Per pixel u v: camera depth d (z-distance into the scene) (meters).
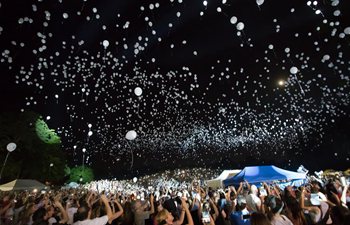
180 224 4.27
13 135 23.05
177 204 6.18
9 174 21.81
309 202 4.87
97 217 4.07
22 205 7.09
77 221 3.90
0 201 8.30
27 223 5.18
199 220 5.51
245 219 4.66
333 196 4.33
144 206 6.10
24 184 14.65
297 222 3.95
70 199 7.93
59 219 5.52
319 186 6.18
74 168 35.06
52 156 26.45
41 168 25.09
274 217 3.58
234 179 10.26
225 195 7.00
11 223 6.63
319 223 4.21
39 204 6.67
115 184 23.06
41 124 25.73
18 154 23.81
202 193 7.84
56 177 27.38
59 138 27.83
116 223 5.08
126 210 4.62
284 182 12.19
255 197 5.28
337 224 3.06
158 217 3.72
